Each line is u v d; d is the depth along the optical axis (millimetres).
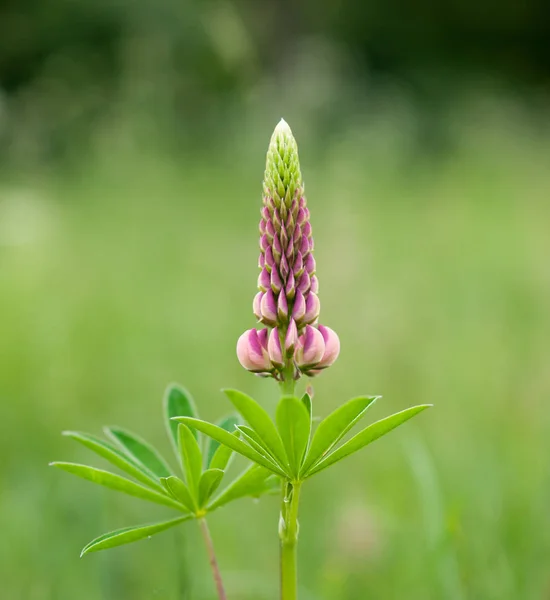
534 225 2955
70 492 1191
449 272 2352
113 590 1075
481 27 7188
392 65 6965
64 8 4426
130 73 3449
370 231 2748
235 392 806
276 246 848
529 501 1170
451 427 1450
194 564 1107
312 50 5102
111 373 1654
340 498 1229
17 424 1447
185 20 3988
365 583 1099
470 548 1077
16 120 3666
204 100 3951
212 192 3178
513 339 1865
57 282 2166
